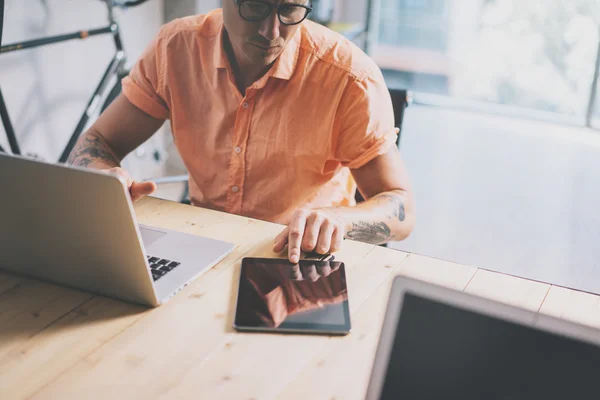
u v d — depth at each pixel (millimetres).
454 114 4434
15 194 831
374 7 4395
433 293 604
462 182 3361
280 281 940
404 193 1343
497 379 567
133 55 2971
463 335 587
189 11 3111
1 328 810
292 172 1435
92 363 746
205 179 1519
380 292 928
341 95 1347
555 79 4293
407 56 4746
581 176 3523
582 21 4066
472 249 2699
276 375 737
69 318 837
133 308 866
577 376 543
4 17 2271
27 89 2451
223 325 831
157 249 1021
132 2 2631
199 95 1438
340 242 1056
